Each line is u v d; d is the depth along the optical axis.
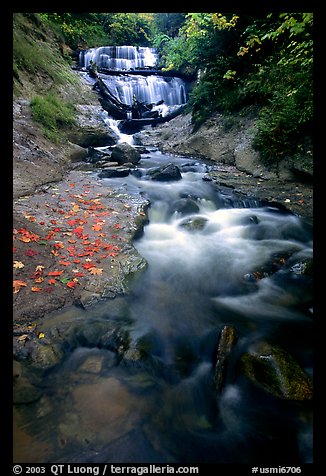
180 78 18.58
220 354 3.37
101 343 3.52
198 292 4.80
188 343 3.81
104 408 2.79
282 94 9.09
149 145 13.91
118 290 4.26
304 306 4.49
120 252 4.96
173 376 3.31
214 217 7.14
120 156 10.57
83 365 3.23
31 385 2.91
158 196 7.79
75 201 6.66
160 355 3.57
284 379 3.02
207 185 8.71
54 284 4.09
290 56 9.13
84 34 20.58
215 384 3.19
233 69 11.77
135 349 3.37
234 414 2.97
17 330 3.39
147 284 4.69
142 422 2.73
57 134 10.51
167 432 2.70
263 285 4.94
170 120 16.08
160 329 3.93
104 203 6.77
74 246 4.91
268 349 3.39
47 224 5.37
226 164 10.68
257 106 10.77
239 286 4.93
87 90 14.95
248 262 5.42
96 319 3.78
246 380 3.13
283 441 2.73
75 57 18.39
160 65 20.14
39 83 11.89
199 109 13.12
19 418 2.61
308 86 7.88
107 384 3.03
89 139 11.91
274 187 8.16
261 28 10.37
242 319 4.24
